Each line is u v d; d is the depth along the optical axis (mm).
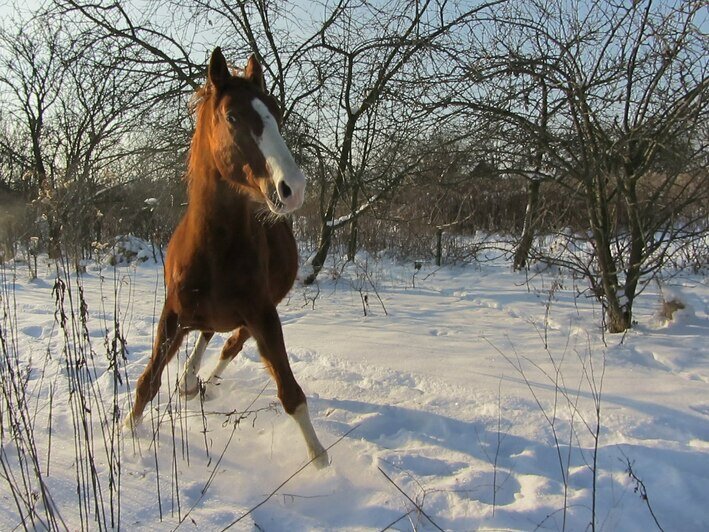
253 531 2428
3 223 10945
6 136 14914
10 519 2449
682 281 8234
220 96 2980
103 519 2439
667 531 2580
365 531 2479
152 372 3328
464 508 2643
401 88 7203
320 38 8805
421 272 10484
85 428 2639
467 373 4461
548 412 3734
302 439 3340
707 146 5168
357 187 9000
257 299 3281
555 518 2590
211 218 3123
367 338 5609
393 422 3658
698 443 3348
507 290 8539
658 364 4770
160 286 9156
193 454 3174
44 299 7828
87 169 7719
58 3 7984
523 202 8844
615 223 5898
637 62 5348
